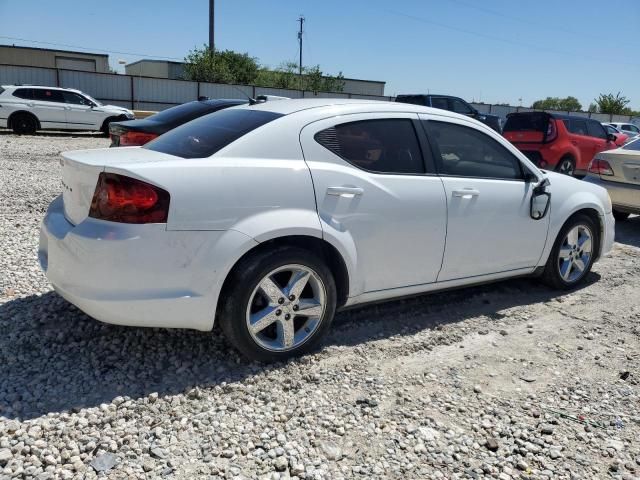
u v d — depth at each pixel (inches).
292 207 129.8
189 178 118.9
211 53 1450.5
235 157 127.5
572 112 1658.5
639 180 289.9
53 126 731.4
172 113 363.6
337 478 98.3
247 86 1234.0
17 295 167.3
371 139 147.0
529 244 180.5
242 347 129.3
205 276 120.7
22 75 1033.5
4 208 277.4
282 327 134.0
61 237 122.2
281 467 99.8
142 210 114.6
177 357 136.3
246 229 123.4
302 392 124.4
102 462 98.7
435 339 155.6
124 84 1118.4
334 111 144.0
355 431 112.0
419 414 118.9
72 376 125.3
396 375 134.8
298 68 2049.7
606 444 111.9
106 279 115.5
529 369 141.5
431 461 104.2
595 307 186.9
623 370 142.9
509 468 103.4
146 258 115.6
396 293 154.0
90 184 119.2
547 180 182.5
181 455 102.0
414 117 157.2
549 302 189.6
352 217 138.7
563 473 102.7
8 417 109.0
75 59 1708.9
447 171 160.2
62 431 105.9
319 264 134.4
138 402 116.6
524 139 510.6
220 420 112.9
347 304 145.3
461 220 159.6
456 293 192.2
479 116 767.1
